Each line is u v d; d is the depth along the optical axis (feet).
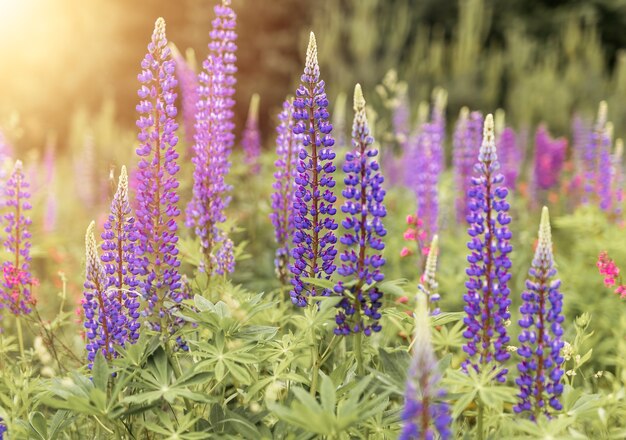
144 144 13.93
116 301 13.10
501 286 11.51
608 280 17.13
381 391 11.03
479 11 69.46
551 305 11.07
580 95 62.23
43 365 18.01
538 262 10.99
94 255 12.70
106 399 11.23
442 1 86.58
